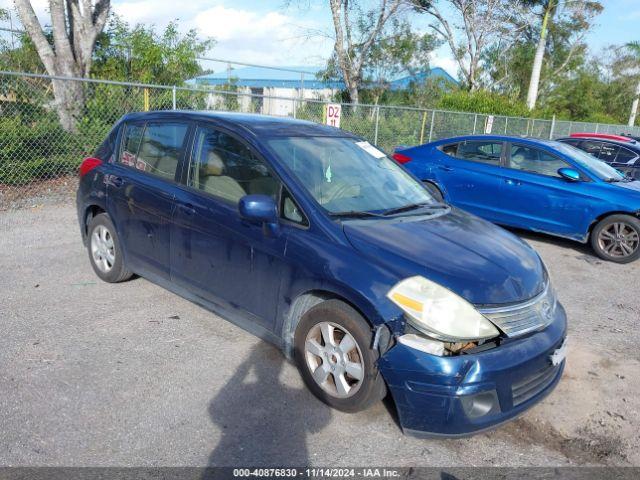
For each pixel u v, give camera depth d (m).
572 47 35.62
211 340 4.25
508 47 30.88
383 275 3.10
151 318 4.59
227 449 2.99
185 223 4.21
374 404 3.28
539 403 3.49
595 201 7.66
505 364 2.96
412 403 2.96
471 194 8.73
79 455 2.87
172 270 4.43
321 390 3.42
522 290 3.23
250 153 3.96
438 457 3.06
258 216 3.47
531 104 29.19
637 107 50.16
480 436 3.29
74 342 4.09
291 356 3.65
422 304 2.96
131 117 5.12
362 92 25.17
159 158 4.64
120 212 4.87
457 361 2.89
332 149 4.29
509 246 3.70
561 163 8.09
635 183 8.18
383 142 16.45
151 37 14.19
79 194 5.39
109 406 3.31
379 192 4.11
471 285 3.06
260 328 3.80
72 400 3.35
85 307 4.73
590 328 5.16
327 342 3.35
